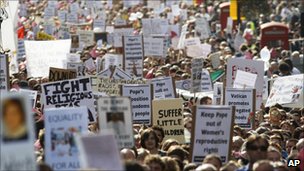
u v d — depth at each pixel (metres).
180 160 19.84
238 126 25.25
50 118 17.58
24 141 13.55
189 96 32.88
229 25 59.88
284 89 30.80
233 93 27.42
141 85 27.34
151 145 21.58
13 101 13.44
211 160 18.67
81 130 17.58
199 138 21.06
